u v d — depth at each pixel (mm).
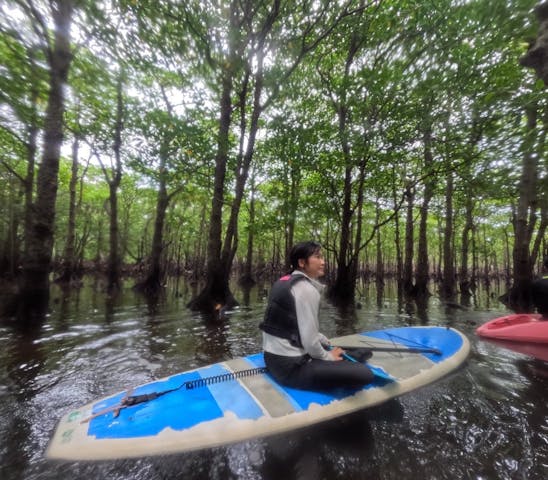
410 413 2229
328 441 1894
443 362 2969
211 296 8016
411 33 5629
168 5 5258
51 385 2906
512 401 2434
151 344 4395
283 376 2225
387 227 20766
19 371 3268
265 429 1863
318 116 10523
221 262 8359
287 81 8312
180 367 3457
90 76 5660
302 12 6637
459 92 5762
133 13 4965
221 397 2135
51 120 5602
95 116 8969
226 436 1797
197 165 9266
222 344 4422
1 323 5434
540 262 21438
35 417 2285
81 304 8164
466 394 2537
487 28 4398
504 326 4527
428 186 8352
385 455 1782
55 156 5867
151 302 8969
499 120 4668
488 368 3125
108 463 1680
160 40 5504
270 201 15625
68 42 4871
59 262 19875
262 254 26188
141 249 22781
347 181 10125
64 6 4348
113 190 11938
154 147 8094
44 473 1627
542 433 2004
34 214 5836
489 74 5363
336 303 9297
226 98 8336
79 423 1928
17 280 13031
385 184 10211
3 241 13797
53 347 4148
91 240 23109
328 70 9820
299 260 2383
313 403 2076
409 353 3119
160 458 1716
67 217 18516
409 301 9984
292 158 9570
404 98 6883
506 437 1960
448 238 11672
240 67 6844
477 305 9047
